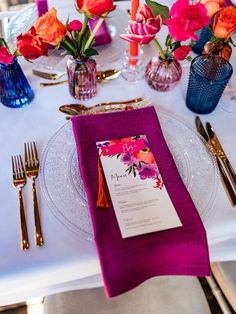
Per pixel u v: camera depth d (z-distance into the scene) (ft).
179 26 1.81
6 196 1.83
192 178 1.94
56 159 1.98
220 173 1.98
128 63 2.59
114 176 1.86
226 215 1.80
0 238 1.67
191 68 2.18
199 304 2.49
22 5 3.91
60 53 2.64
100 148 1.97
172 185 1.84
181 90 2.49
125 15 3.02
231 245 1.91
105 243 1.60
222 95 2.42
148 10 1.89
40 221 1.73
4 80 2.12
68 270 1.63
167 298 2.50
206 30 2.55
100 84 2.48
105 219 1.68
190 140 2.13
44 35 1.79
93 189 1.80
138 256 1.60
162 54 2.31
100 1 1.74
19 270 1.58
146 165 1.91
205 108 2.27
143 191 1.80
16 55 2.00
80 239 1.68
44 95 2.38
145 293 2.50
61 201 1.80
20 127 2.17
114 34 2.85
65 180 1.89
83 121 2.07
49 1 3.15
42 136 2.13
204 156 2.04
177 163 2.00
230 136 2.19
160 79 2.39
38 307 2.93
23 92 2.23
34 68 2.56
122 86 2.48
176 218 1.70
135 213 1.71
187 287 2.56
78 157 1.94
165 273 1.68
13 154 2.03
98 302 2.44
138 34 1.92
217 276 2.75
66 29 1.90
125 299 2.47
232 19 1.96
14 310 3.62
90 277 1.83
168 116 2.27
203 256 1.64
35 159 1.98
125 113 2.13
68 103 2.34
